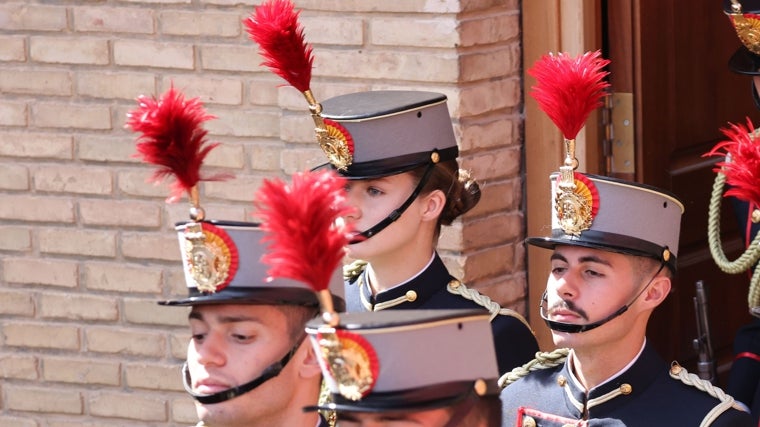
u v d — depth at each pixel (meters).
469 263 9.98
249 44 10.38
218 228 6.20
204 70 10.54
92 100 10.89
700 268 11.41
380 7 9.87
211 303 6.15
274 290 6.17
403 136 8.24
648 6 10.63
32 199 11.14
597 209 7.19
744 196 7.05
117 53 10.77
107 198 10.95
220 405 6.14
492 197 10.15
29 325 11.28
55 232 11.12
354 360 5.22
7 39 11.04
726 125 11.49
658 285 7.31
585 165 10.47
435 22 9.73
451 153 8.46
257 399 6.14
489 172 10.09
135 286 10.97
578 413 7.37
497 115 10.15
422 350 5.23
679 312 11.23
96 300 11.09
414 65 9.85
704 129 11.27
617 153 10.73
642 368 7.31
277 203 5.04
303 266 5.05
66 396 11.28
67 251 11.11
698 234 11.34
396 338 5.22
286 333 6.18
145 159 6.25
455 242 9.94
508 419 7.65
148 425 11.11
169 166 6.22
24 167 11.12
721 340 11.60
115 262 10.99
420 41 9.79
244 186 10.52
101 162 10.92
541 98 7.29
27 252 11.21
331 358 5.21
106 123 10.88
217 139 10.55
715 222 9.66
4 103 11.12
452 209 8.62
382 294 8.53
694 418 7.19
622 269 7.18
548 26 10.19
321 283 5.10
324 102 8.54
